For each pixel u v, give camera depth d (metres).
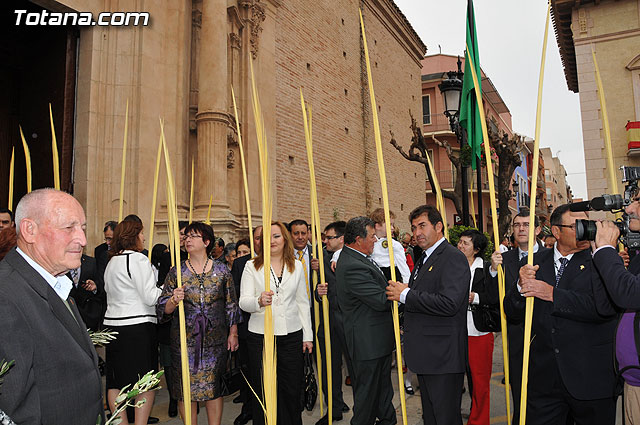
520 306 2.66
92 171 6.64
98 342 1.75
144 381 1.34
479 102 1.72
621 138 14.05
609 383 2.34
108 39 7.01
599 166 14.19
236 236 8.52
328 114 13.10
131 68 7.11
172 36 7.74
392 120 17.48
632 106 14.04
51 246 1.50
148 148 7.10
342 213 13.38
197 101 8.15
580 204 2.40
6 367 1.16
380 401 3.57
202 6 8.33
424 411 2.93
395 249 4.62
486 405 3.56
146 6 7.25
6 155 9.56
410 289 2.84
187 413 1.74
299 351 3.36
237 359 4.61
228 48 9.02
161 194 7.21
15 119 9.72
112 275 3.34
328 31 13.45
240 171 8.92
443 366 2.78
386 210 2.04
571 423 2.70
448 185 24.39
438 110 25.47
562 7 14.88
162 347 4.19
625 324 2.15
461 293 2.71
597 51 14.57
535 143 1.63
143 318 3.34
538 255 2.83
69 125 6.79
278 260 3.39
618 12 14.39
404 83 18.89
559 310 2.35
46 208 1.51
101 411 1.54
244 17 9.48
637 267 2.25
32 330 1.33
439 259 2.92
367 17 16.08
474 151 5.96
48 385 1.35
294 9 11.76
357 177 14.48
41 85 7.40
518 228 3.89
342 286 3.25
